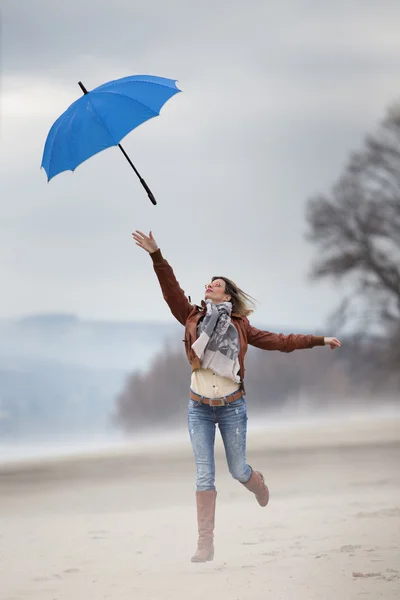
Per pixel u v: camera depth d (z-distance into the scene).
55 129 16.84
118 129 16.56
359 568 14.35
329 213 128.62
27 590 14.25
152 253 16.62
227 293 16.88
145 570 15.64
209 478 16.52
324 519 20.80
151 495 30.95
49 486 36.34
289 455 48.00
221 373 16.47
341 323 128.25
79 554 17.81
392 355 127.06
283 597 12.60
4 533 21.69
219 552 17.06
